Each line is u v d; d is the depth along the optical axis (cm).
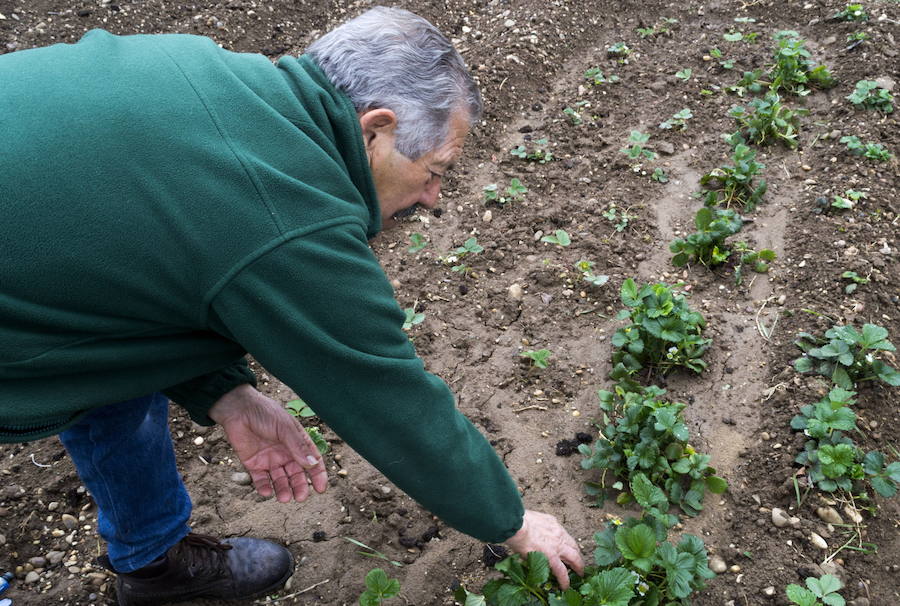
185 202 138
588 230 378
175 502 217
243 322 143
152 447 202
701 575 218
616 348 317
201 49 159
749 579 235
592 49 518
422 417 159
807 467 257
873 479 247
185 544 230
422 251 377
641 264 359
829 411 257
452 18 557
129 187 138
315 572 249
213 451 288
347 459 284
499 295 347
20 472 277
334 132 162
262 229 140
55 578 249
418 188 185
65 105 141
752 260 349
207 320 148
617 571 204
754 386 297
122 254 138
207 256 139
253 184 141
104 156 138
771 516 250
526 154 426
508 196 395
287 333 144
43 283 139
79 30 511
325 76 164
